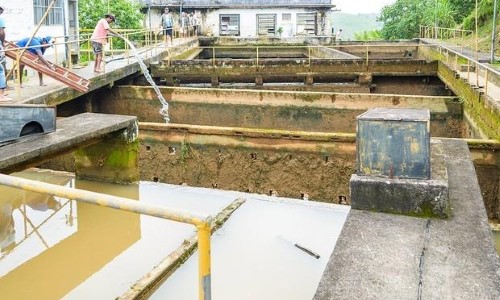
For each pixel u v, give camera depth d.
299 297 5.70
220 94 15.45
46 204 8.98
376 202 5.30
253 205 8.21
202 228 2.90
